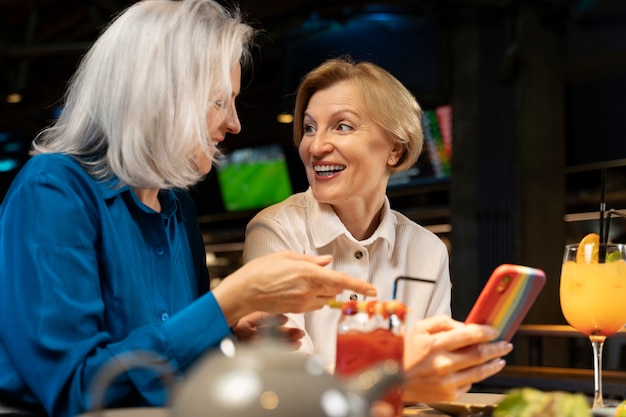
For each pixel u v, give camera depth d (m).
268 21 8.96
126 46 1.46
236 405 0.68
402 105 1.95
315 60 9.88
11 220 1.37
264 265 1.30
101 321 1.36
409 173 9.28
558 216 8.34
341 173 1.91
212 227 11.89
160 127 1.44
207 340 1.29
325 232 1.96
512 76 8.28
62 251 1.33
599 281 1.48
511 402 1.01
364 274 1.96
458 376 1.22
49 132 1.57
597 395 1.49
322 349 1.89
